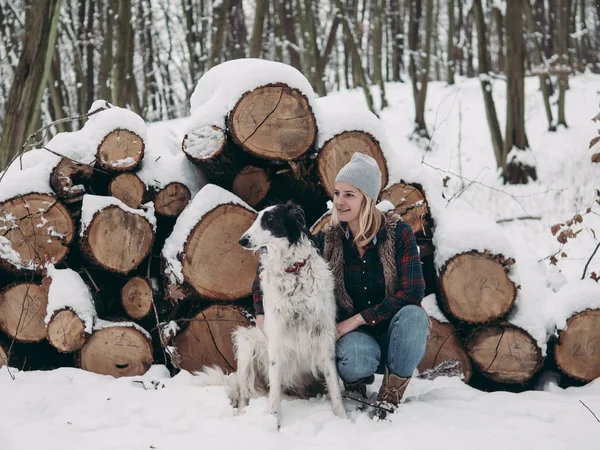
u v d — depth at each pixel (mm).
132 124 3904
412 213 3957
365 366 3062
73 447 2643
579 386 3736
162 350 4004
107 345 3783
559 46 14062
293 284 3047
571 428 2809
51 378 3561
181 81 22484
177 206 4051
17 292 3824
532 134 13852
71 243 3859
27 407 3119
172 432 2875
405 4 19375
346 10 14727
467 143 13703
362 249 3186
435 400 3289
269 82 3691
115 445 2674
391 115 16141
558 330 3688
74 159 3766
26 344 3932
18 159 4199
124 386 3480
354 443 2691
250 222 3877
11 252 3748
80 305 3717
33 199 3748
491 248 3721
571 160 11336
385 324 3232
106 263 3775
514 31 10867
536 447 2615
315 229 3930
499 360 3740
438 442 2674
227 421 2984
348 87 22828
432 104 16688
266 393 3402
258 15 8273
